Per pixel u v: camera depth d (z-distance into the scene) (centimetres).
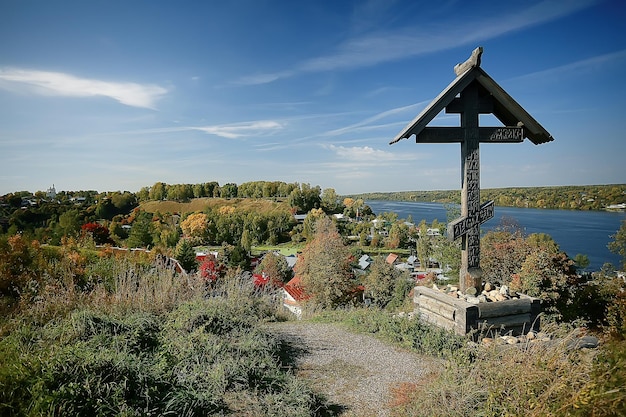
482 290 661
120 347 488
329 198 13788
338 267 2438
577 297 1054
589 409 265
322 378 533
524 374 359
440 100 623
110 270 905
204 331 576
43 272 793
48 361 365
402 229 9225
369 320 770
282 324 810
